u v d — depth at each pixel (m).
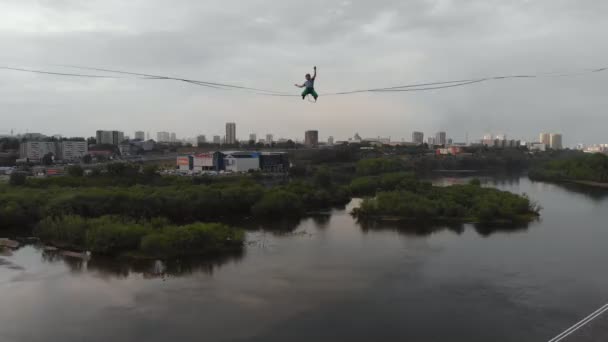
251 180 140.00
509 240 77.81
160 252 65.75
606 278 56.03
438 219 98.25
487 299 49.28
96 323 42.78
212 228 71.19
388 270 59.53
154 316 44.50
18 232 80.88
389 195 106.94
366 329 41.97
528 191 157.50
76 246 70.31
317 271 59.12
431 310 46.28
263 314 45.19
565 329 41.84
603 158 199.12
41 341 39.22
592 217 102.00
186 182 133.25
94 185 121.19
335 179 181.00
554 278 56.19
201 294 50.59
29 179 118.94
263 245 74.06
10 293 50.50
